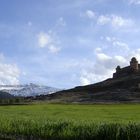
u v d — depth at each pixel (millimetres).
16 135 44094
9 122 48656
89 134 38656
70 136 39875
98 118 68938
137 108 118188
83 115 81812
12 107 134875
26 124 46719
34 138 42156
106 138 37281
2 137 43125
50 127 43656
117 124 39188
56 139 40875
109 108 121312
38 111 102500
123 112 95562
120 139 36188
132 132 35969
